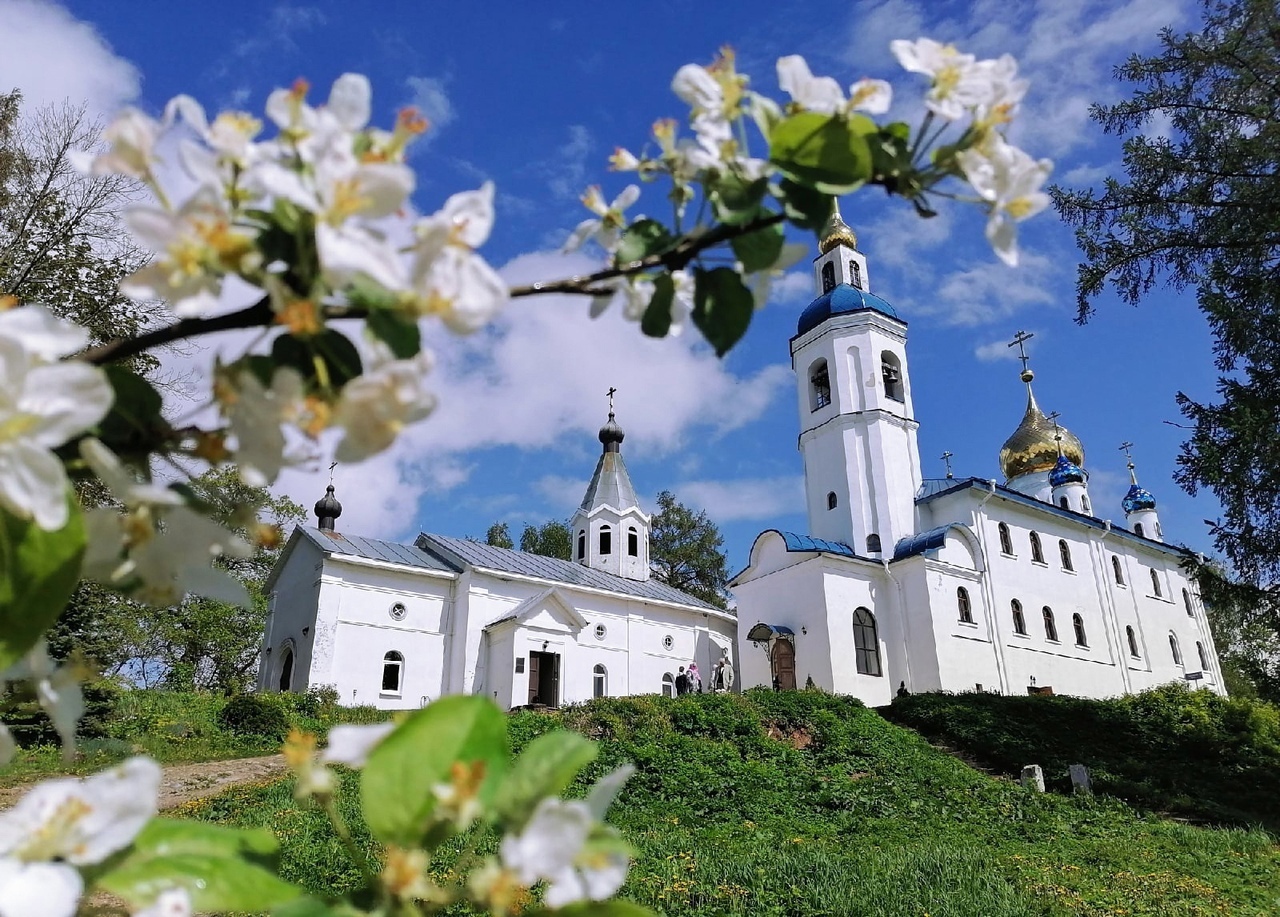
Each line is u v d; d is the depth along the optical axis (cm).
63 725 90
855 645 2469
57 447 91
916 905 696
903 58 122
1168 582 3503
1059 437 3731
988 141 120
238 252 82
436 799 85
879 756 1539
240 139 90
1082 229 1545
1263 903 824
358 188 82
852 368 2900
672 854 848
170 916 78
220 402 85
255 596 2773
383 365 79
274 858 92
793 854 865
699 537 4772
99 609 1141
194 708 1791
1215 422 1374
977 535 2759
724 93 123
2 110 1418
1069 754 1711
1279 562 1369
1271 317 1346
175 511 88
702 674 2944
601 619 2770
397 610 2458
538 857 77
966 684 2459
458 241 89
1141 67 1491
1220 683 3469
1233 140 1405
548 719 1546
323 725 1791
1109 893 806
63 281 1324
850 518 2708
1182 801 1384
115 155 88
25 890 70
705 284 127
